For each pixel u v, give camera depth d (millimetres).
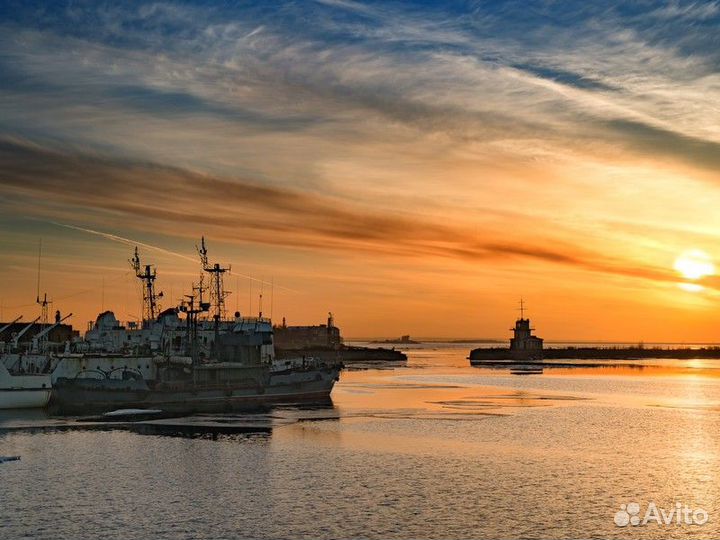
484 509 67500
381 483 76125
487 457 89688
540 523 63875
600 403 156000
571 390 193125
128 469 81375
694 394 181375
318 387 159875
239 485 74812
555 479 78812
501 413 134125
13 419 117688
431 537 60000
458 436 105125
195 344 151500
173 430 108188
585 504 69625
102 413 126500
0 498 69438
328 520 63750
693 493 73875
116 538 58906
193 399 140500
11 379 127250
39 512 65250
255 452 91375
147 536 59438
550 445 98375
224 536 59625
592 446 98000
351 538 59531
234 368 148125
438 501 69688
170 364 143250
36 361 134500
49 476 77812
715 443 101375
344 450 93188
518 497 71562
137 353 145625
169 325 159250
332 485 75125
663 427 116688
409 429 111500
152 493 71500
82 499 69188
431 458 88688
